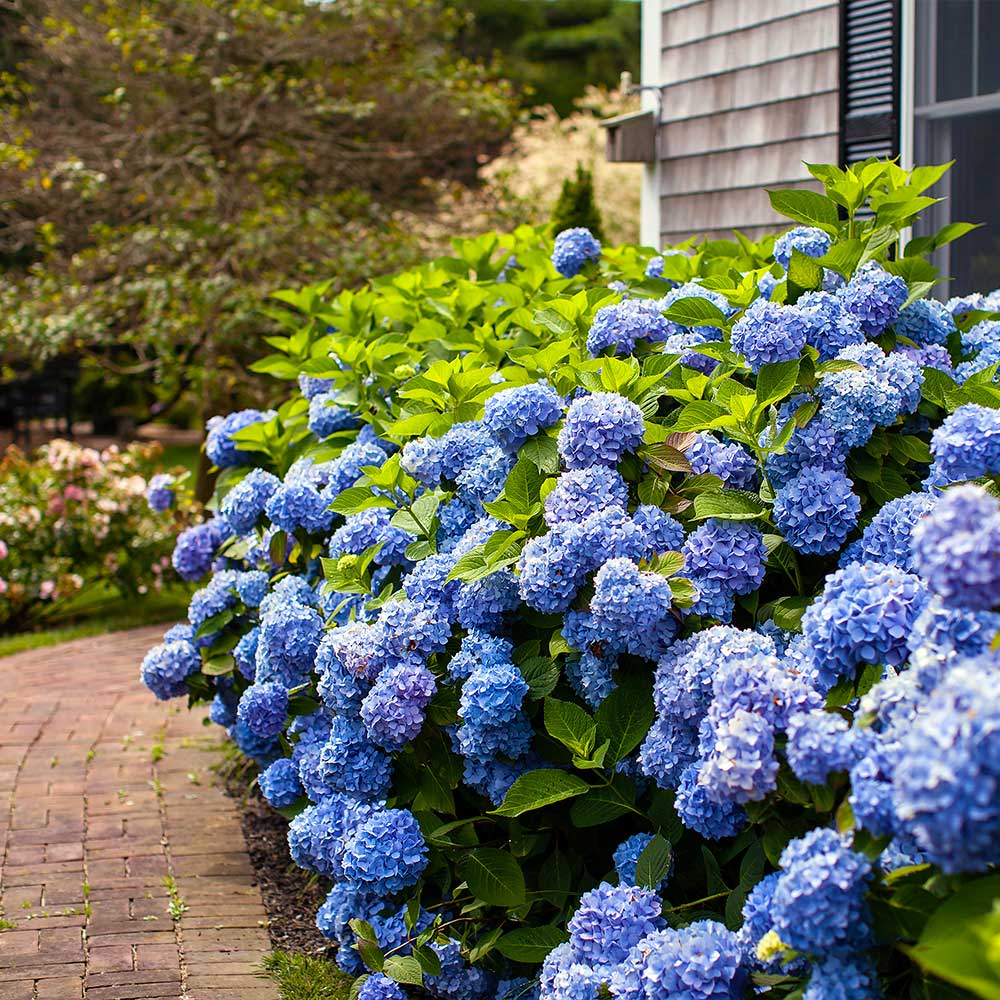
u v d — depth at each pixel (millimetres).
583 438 2289
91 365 8984
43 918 3072
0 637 7055
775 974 1745
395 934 2426
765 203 6086
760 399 2195
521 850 2424
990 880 1393
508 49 21484
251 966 2803
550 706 2178
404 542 2730
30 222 8508
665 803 2227
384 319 4094
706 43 6375
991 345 2719
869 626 1738
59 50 8609
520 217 9523
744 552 2143
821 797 1671
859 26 5156
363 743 2555
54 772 4242
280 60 8711
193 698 3643
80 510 7125
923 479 2492
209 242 7820
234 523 3441
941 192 4895
